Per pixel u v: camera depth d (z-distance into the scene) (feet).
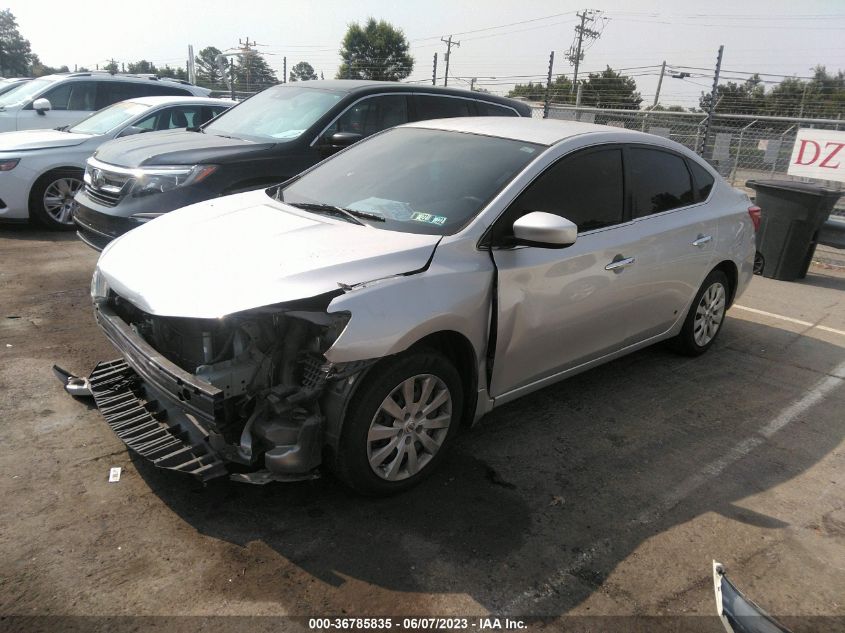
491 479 11.08
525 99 91.30
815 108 92.94
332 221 11.41
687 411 14.12
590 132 13.26
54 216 26.63
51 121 33.96
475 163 12.20
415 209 11.48
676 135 47.55
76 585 8.20
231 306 8.80
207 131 23.36
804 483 11.65
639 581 8.95
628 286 13.29
